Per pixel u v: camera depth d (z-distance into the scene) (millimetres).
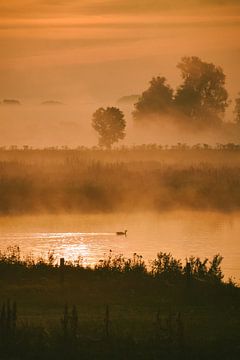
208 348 65938
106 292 85375
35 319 73688
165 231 144125
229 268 105688
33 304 80875
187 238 135000
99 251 120562
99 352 63844
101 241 131125
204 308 80562
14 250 113875
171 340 66438
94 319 74125
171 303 82188
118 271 91562
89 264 106438
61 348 63812
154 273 91438
